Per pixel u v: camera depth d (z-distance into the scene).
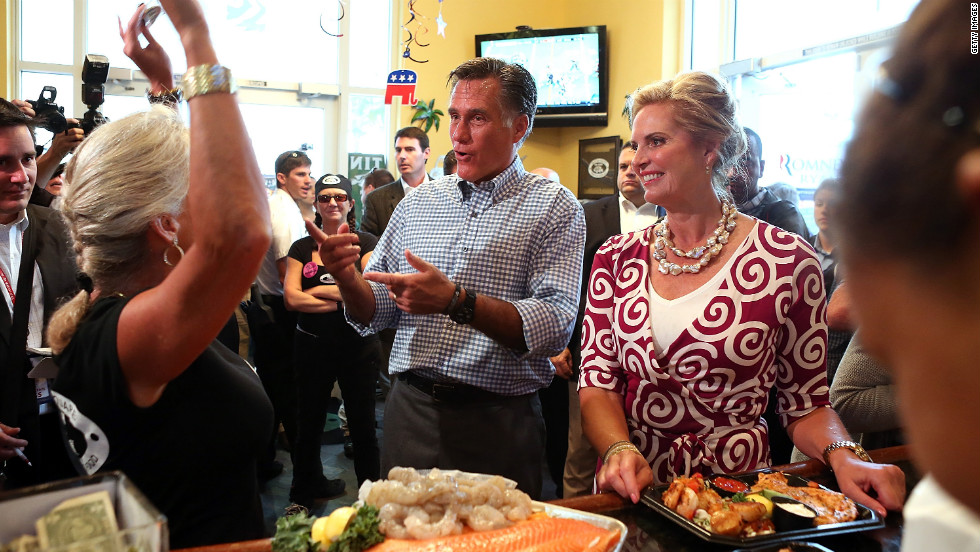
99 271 1.00
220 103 0.88
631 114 1.52
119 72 6.28
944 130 0.26
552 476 3.29
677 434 1.44
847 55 4.29
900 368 0.29
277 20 6.84
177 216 1.00
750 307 1.38
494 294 1.81
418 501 0.95
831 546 1.04
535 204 1.84
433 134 7.07
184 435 0.98
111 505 0.70
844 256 0.30
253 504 1.10
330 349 3.28
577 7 7.11
